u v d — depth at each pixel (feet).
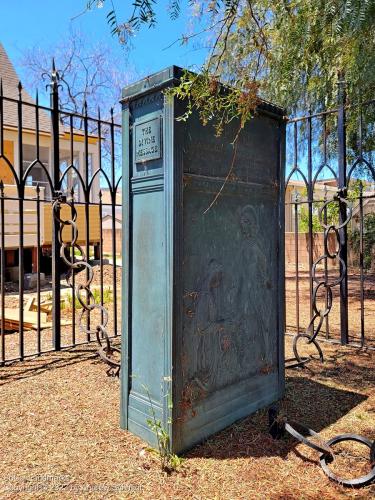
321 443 6.98
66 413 8.86
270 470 6.67
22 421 8.46
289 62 13.41
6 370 11.77
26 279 30.35
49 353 13.47
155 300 7.43
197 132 7.48
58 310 13.88
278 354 9.64
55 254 13.93
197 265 7.54
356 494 6.05
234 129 8.33
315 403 9.39
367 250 35.17
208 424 7.68
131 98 7.76
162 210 7.24
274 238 9.59
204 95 7.07
